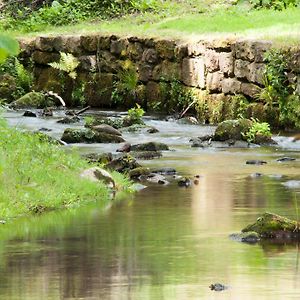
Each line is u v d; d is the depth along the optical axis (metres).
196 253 11.68
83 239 12.46
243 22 31.88
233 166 19.69
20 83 36.12
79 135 24.06
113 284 10.27
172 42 31.28
